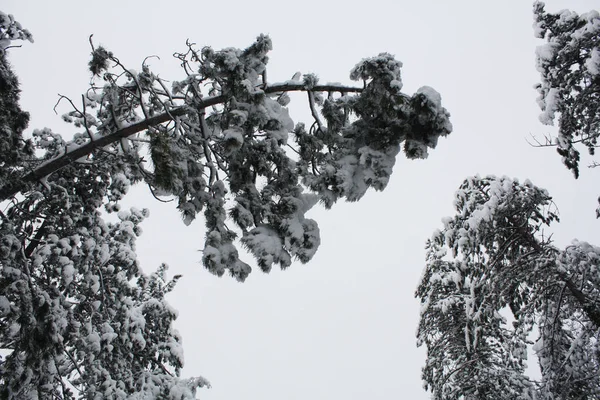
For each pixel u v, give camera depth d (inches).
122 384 379.2
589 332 414.3
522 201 424.2
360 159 180.1
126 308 415.5
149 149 181.5
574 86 376.5
